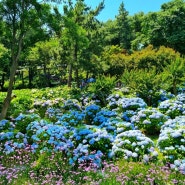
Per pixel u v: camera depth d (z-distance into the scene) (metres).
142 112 11.48
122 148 8.22
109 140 8.49
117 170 7.20
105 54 27.39
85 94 18.55
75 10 24.67
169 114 12.58
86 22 25.50
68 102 15.88
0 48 19.09
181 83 18.16
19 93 22.11
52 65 32.31
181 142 7.97
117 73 26.09
